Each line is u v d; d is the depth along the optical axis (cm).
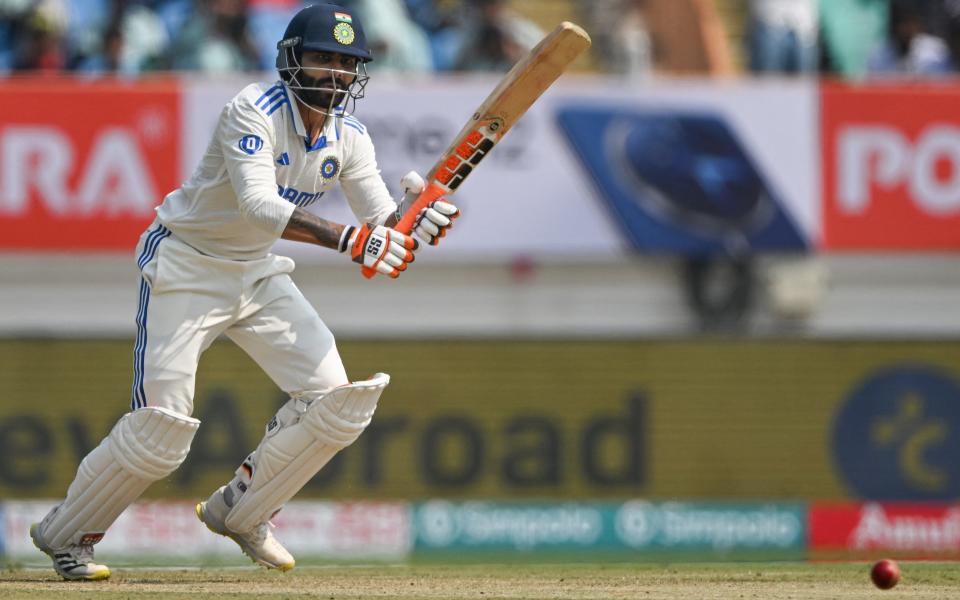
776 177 3381
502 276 3409
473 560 2908
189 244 1543
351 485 3216
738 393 3334
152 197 3269
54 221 3256
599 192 3347
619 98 3356
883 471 3350
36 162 3253
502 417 3281
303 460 1595
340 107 1545
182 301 1540
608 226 3347
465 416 3266
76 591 1541
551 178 3341
